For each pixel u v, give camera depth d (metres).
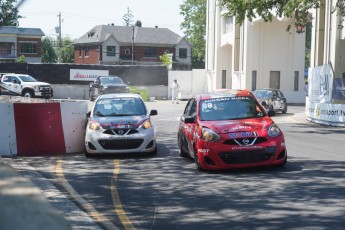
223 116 11.17
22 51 71.31
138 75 50.53
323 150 13.69
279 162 10.23
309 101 26.98
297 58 44.94
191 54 86.25
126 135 12.53
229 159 9.98
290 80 44.91
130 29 84.69
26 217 1.04
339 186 8.50
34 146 13.16
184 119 11.35
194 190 8.48
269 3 24.92
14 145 12.97
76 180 9.61
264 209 6.94
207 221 6.35
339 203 7.21
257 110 11.40
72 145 13.66
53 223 1.05
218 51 49.88
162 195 8.12
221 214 6.72
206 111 11.30
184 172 10.43
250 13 25.67
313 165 10.90
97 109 13.75
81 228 6.00
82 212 6.91
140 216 6.71
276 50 44.44
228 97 11.74
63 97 48.66
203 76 52.59
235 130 10.14
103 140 12.47
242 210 6.92
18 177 1.19
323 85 25.14
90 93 43.78
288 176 9.55
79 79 49.16
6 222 1.01
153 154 13.23
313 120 25.77
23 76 40.84
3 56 70.38
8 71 48.12
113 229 6.00
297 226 5.98
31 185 1.15
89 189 8.69
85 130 13.85
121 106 13.84
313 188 8.36
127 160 12.39
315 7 24.33
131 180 9.59
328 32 29.28
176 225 6.19
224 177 9.67
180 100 49.28
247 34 43.53
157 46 84.00
